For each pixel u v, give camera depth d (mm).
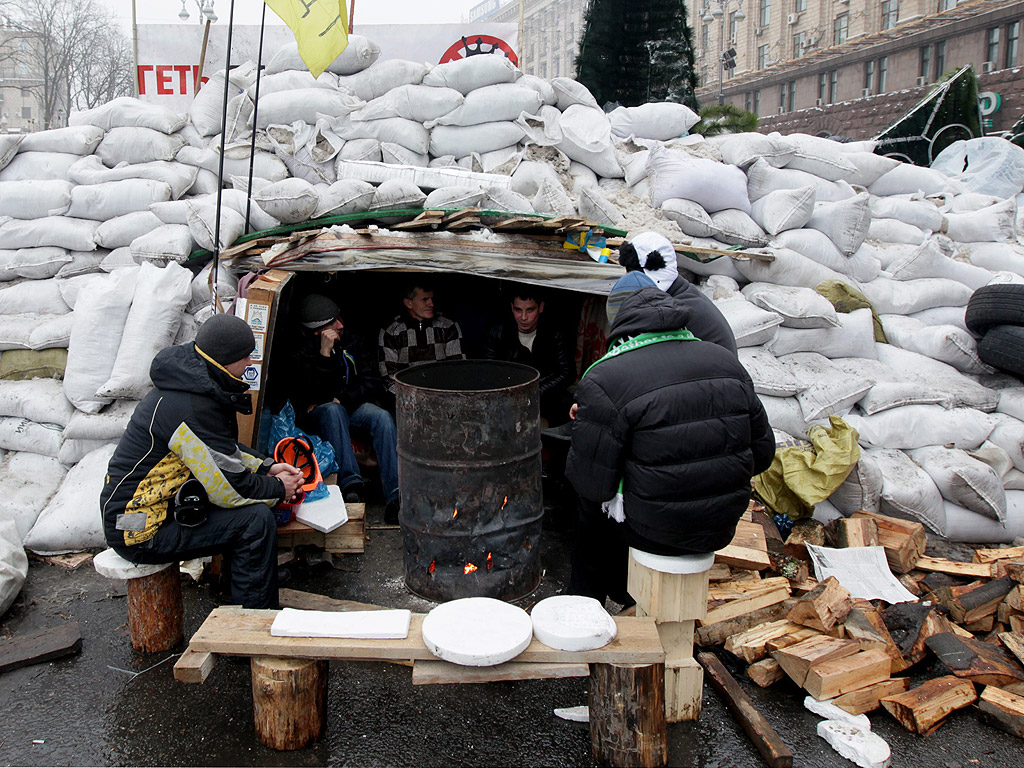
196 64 6898
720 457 2443
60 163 4980
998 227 5777
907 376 4426
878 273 5047
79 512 3803
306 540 3570
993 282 5176
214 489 2834
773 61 38656
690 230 4801
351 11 6977
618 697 2385
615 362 2500
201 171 5160
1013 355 4293
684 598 2584
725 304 4484
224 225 4223
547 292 5238
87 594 3545
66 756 2506
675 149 5363
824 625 2986
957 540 4055
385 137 5262
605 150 5270
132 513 2840
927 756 2590
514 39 7129
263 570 2994
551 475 4605
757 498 3996
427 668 2322
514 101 5281
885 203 5816
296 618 2486
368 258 3934
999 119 23922
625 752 2424
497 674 2318
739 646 3016
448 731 2658
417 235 3990
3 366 4344
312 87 5375
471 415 3217
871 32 32719
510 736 2639
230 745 2566
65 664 3012
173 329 4188
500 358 4602
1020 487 4137
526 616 2477
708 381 2453
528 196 4996
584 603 2559
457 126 5332
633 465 2496
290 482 3236
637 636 2451
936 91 8867
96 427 4027
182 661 2338
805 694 2904
